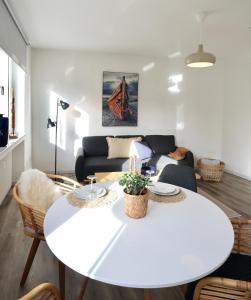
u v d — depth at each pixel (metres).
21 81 4.00
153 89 5.05
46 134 4.70
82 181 3.95
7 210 3.08
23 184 1.76
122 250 1.04
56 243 1.09
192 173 2.05
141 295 1.77
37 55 4.48
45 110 4.64
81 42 4.07
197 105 5.32
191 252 1.04
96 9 2.82
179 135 5.30
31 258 1.77
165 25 3.27
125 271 0.92
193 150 5.42
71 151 4.83
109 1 2.63
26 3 2.69
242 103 4.84
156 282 0.87
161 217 1.35
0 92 3.70
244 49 4.41
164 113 5.17
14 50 3.12
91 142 4.58
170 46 4.22
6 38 2.72
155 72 5.02
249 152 4.72
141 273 0.91
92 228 1.22
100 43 4.11
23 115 4.04
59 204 1.50
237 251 1.58
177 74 5.12
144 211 1.33
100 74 4.77
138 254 1.02
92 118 4.84
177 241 1.12
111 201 1.55
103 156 4.55
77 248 1.05
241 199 3.71
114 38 3.84
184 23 3.20
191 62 2.94
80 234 1.16
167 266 0.95
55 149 4.62
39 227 1.67
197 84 5.26
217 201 3.61
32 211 1.60
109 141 4.54
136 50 4.51
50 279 1.88
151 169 3.13
